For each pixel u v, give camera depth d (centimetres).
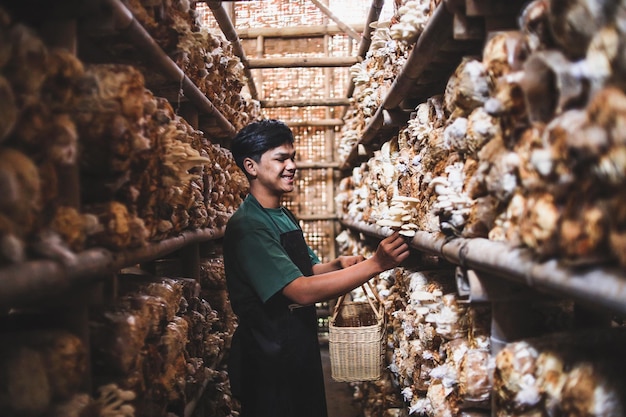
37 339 112
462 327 173
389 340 278
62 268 99
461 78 129
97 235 125
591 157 80
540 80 95
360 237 429
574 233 84
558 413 105
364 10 566
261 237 197
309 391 207
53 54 108
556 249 94
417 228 186
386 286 318
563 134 85
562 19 86
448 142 149
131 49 171
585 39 84
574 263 86
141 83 131
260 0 568
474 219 136
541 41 98
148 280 190
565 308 154
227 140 360
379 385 286
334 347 240
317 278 189
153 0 167
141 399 152
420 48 166
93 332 142
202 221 230
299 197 621
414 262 248
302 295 188
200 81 248
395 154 282
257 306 201
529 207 99
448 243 152
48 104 107
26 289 87
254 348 202
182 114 253
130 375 146
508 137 116
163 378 173
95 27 129
